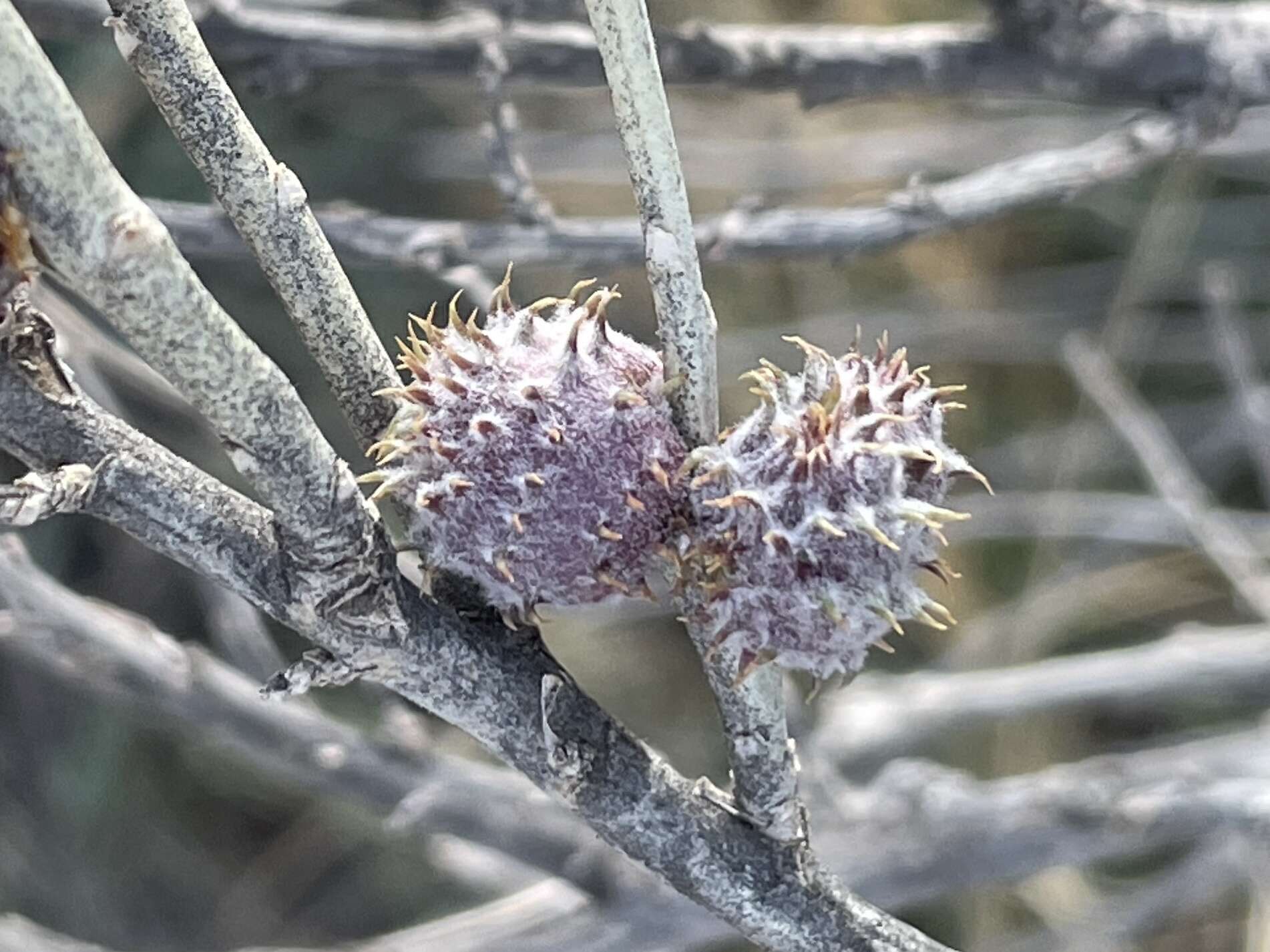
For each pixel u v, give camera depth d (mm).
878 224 86
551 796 49
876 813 115
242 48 87
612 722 47
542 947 100
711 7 174
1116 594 193
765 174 186
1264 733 147
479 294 83
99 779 193
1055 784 111
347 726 101
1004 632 180
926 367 45
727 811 47
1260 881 135
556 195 199
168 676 91
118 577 196
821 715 150
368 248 84
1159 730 193
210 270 185
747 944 167
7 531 86
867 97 91
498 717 45
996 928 174
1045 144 186
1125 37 87
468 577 45
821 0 172
